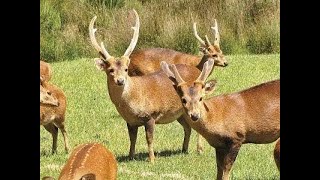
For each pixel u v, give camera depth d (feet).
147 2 136.15
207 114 57.21
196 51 128.57
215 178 61.57
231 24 131.75
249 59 116.78
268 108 58.23
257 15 131.75
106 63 66.69
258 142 59.11
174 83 57.00
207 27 130.72
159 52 88.43
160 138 75.56
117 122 82.64
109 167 47.03
